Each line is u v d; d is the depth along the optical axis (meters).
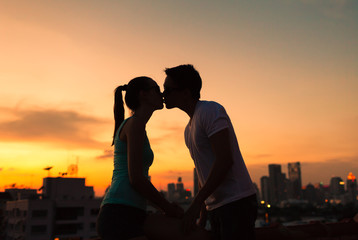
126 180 2.15
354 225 3.77
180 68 2.32
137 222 2.12
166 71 2.37
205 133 2.17
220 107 2.14
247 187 2.12
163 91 2.40
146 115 2.31
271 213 186.12
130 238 2.03
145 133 2.22
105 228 2.06
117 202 2.08
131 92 2.32
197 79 2.32
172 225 2.08
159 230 2.09
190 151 2.40
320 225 3.52
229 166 1.99
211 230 2.29
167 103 2.40
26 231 56.88
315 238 3.39
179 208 2.23
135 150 2.06
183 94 2.32
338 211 199.12
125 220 2.06
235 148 2.19
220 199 2.12
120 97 2.49
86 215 62.34
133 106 2.33
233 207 2.07
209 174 2.01
